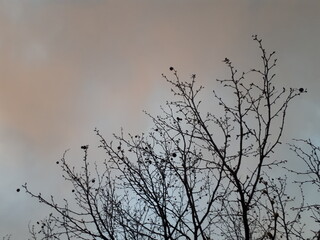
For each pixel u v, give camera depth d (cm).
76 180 670
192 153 655
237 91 632
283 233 659
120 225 662
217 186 625
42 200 670
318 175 696
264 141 610
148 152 683
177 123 669
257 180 608
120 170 685
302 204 704
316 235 651
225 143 639
